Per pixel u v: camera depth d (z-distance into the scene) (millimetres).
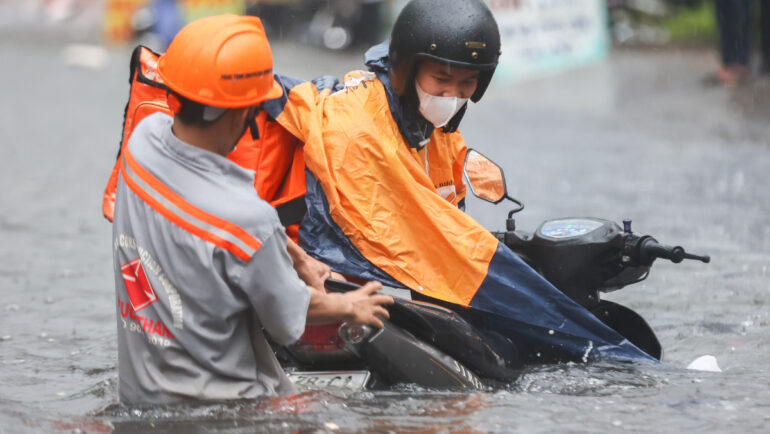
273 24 82000
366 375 14383
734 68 54094
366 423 12758
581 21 62031
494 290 15023
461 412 13312
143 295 12602
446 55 14461
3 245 26453
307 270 13742
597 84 57688
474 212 29656
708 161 37344
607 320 16672
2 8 123688
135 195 12438
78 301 21219
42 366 16688
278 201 15359
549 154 39625
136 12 90125
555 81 59281
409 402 13648
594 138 43094
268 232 12102
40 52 84250
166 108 15227
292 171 15461
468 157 16469
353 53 75750
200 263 12055
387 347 14062
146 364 12797
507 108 52094
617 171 35750
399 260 14969
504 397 13969
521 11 60031
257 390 13023
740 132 43375
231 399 12773
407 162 15188
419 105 15000
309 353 14602
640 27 71250
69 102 57812
